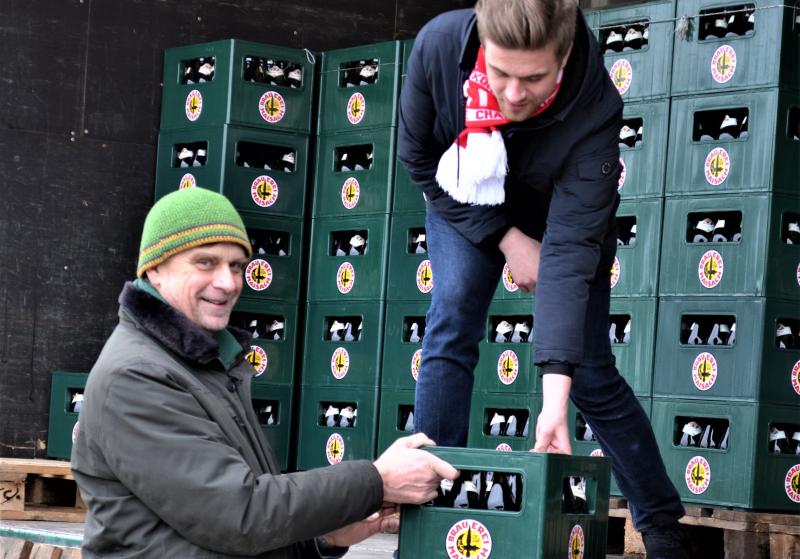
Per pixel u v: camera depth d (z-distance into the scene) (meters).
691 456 5.09
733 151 5.09
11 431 6.74
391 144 6.28
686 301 5.16
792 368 5.03
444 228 3.55
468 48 3.16
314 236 6.55
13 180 6.86
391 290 6.21
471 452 2.75
